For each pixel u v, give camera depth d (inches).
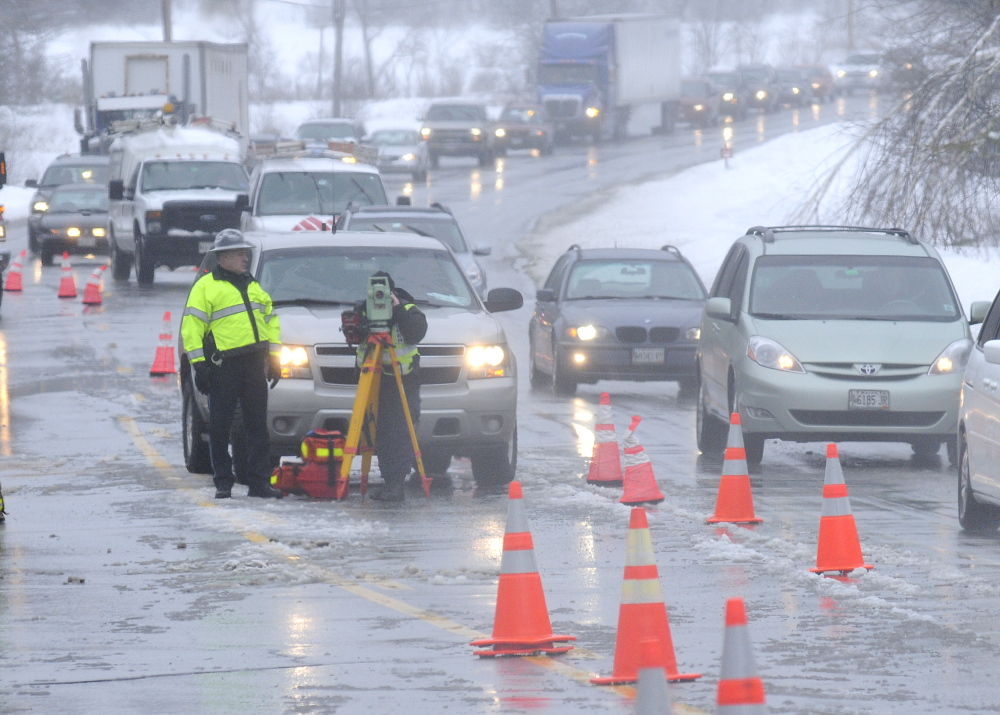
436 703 1010.7
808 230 2438.5
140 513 1780.3
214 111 7234.3
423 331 1868.8
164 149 5221.5
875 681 1061.1
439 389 1927.9
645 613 1047.0
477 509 1817.2
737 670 697.6
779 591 1363.2
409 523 1718.8
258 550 1549.0
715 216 6702.8
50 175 6722.4
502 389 1950.1
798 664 1107.9
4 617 1268.5
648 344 2972.4
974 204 3895.2
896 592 1358.3
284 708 1005.2
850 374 2137.1
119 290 5078.7
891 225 3880.4
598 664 1109.1
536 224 6855.3
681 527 1694.1
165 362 3201.3
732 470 1721.2
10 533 1658.5
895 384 2129.7
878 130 4018.2
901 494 1963.6
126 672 1098.1
